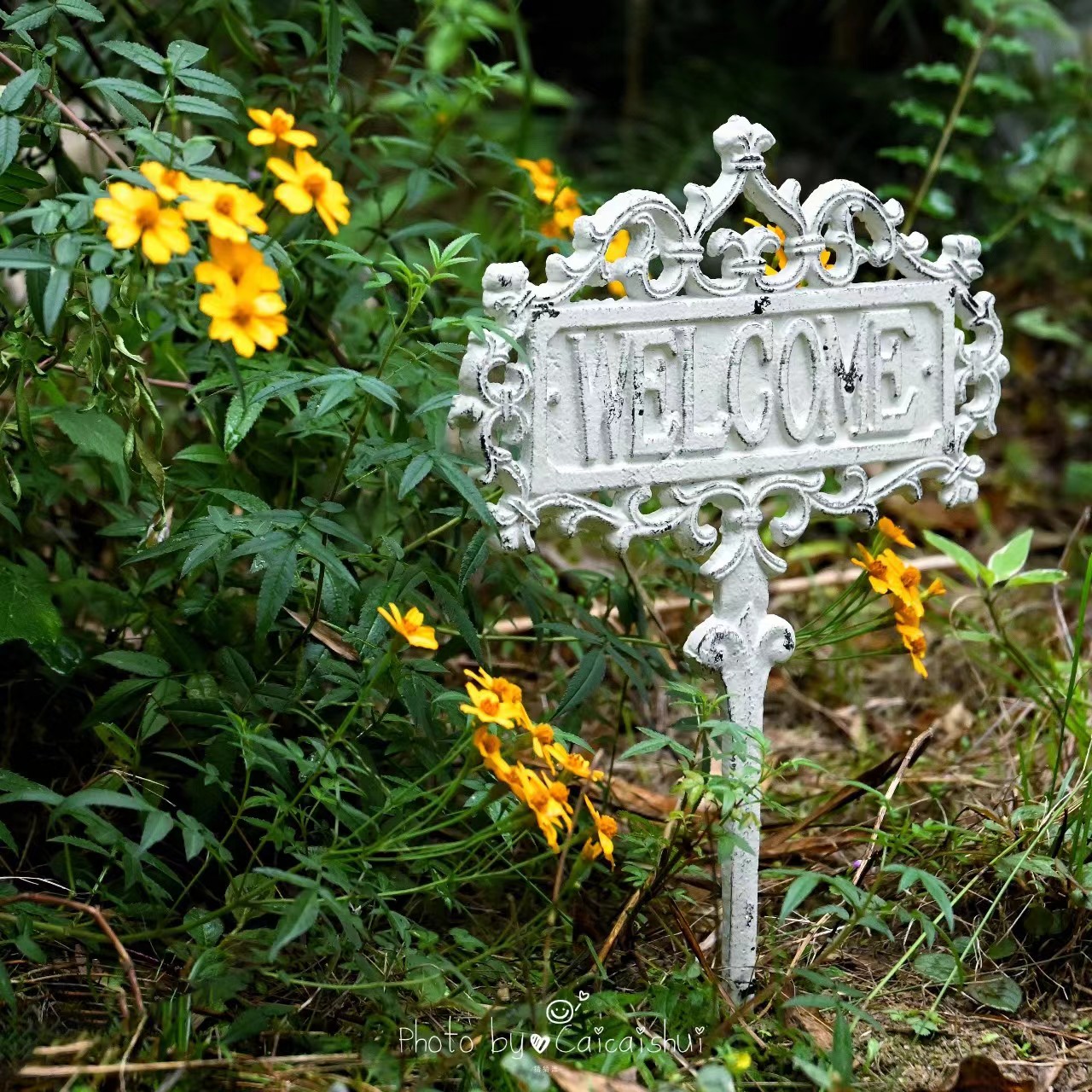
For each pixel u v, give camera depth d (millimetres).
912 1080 2010
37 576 2420
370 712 2258
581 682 2207
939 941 2316
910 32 5230
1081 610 2486
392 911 2014
